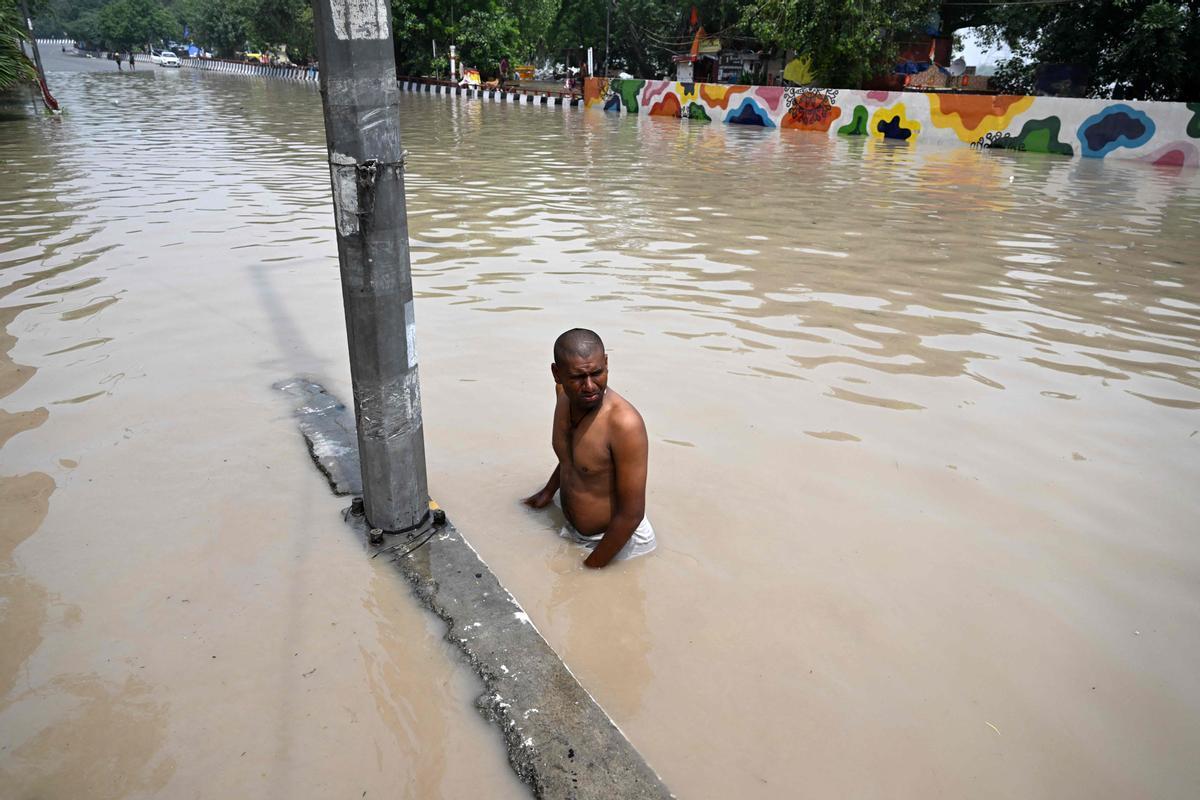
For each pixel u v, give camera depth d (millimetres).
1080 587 3035
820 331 5660
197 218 9117
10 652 2531
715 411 4367
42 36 160625
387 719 2338
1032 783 2211
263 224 8883
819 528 3363
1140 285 7215
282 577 2943
